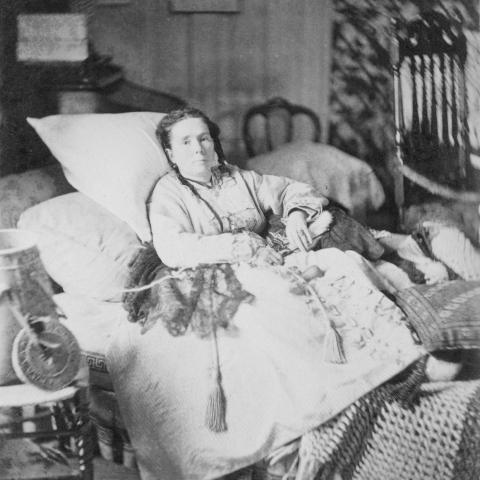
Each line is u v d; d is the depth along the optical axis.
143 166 2.08
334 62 2.36
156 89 2.28
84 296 2.01
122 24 2.21
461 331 1.79
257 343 1.80
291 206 2.19
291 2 2.30
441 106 2.41
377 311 1.86
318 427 1.73
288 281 1.92
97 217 2.03
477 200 2.40
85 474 1.72
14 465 1.85
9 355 1.65
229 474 1.80
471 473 1.71
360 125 2.40
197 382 1.80
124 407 1.85
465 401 1.73
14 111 2.18
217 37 2.28
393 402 1.73
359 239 2.16
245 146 2.36
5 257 1.63
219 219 2.09
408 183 2.40
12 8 2.14
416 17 2.36
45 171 2.18
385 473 1.73
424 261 2.23
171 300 1.88
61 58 2.19
